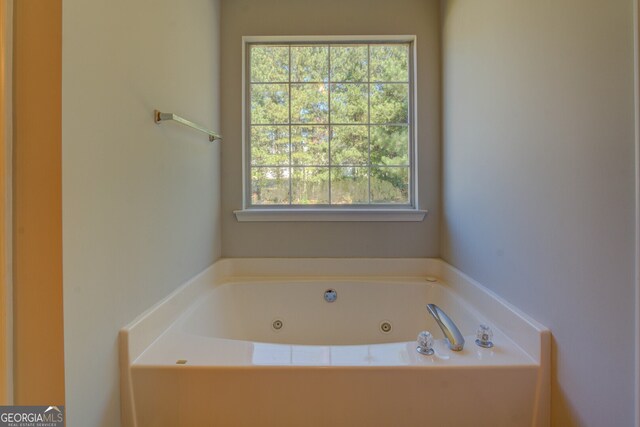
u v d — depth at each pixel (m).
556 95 0.84
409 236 1.79
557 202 0.84
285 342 1.71
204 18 1.51
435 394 0.87
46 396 0.68
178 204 1.23
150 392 0.88
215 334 1.51
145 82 0.99
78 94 0.72
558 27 0.83
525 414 0.87
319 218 1.78
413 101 1.80
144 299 0.99
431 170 1.77
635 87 0.61
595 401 0.72
